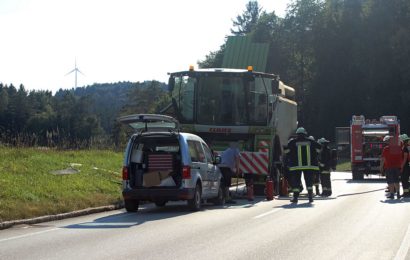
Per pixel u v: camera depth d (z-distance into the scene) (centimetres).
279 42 8400
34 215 1510
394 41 6525
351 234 1206
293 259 944
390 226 1323
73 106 12612
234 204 1944
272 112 2308
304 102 8006
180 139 1689
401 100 6781
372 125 3612
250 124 2270
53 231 1308
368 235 1192
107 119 15012
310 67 8169
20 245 1110
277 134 2423
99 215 1650
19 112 10312
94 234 1248
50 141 2817
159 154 1691
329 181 2245
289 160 1980
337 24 7444
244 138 2302
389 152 2073
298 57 8425
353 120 3659
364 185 2977
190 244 1093
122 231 1288
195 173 1709
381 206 1781
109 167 2511
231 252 1006
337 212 1623
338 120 7369
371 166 3562
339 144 4275
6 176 1866
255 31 8600
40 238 1200
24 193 1673
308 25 8206
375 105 6950
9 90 13425
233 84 2281
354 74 7256
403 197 2120
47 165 2222
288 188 2378
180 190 1656
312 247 1054
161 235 1214
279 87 2344
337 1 7638
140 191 1667
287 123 2644
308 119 7850
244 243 1100
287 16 8438
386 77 6762
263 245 1077
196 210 1714
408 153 2095
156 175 1673
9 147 2544
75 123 9462
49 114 10038
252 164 2169
